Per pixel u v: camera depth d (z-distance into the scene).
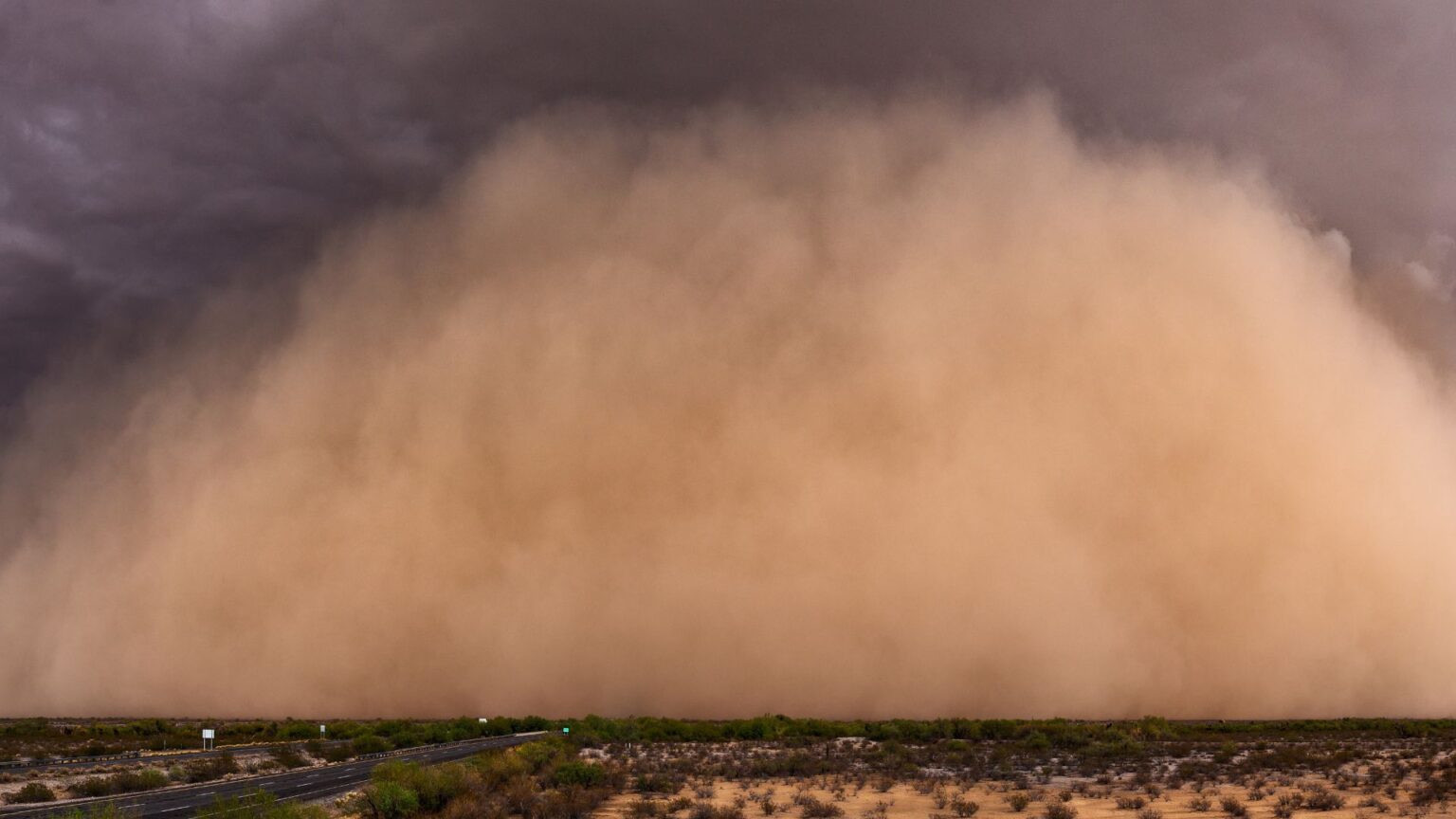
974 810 21.19
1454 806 20.95
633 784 27.69
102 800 24.16
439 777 22.03
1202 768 31.03
